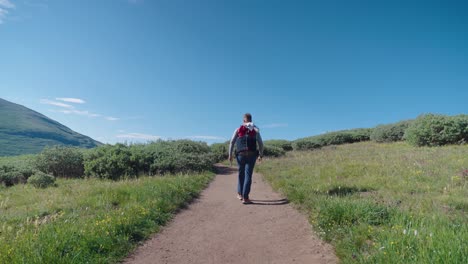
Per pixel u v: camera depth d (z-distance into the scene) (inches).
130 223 229.6
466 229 170.7
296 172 470.0
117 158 569.3
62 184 533.3
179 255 196.7
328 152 765.3
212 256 195.3
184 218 276.5
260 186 425.1
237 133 326.3
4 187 542.6
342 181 353.7
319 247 194.7
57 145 662.5
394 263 142.1
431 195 271.0
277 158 754.8
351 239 185.5
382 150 687.1
